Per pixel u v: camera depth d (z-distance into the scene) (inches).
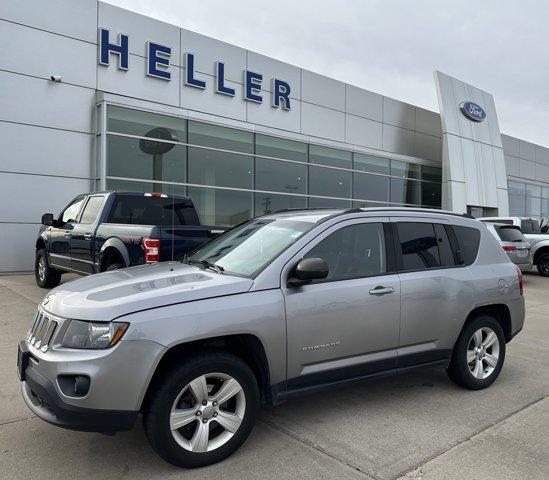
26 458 134.1
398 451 140.8
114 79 574.2
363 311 158.9
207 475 126.8
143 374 120.8
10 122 506.9
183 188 623.5
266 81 729.0
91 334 120.7
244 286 140.4
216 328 130.6
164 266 173.3
